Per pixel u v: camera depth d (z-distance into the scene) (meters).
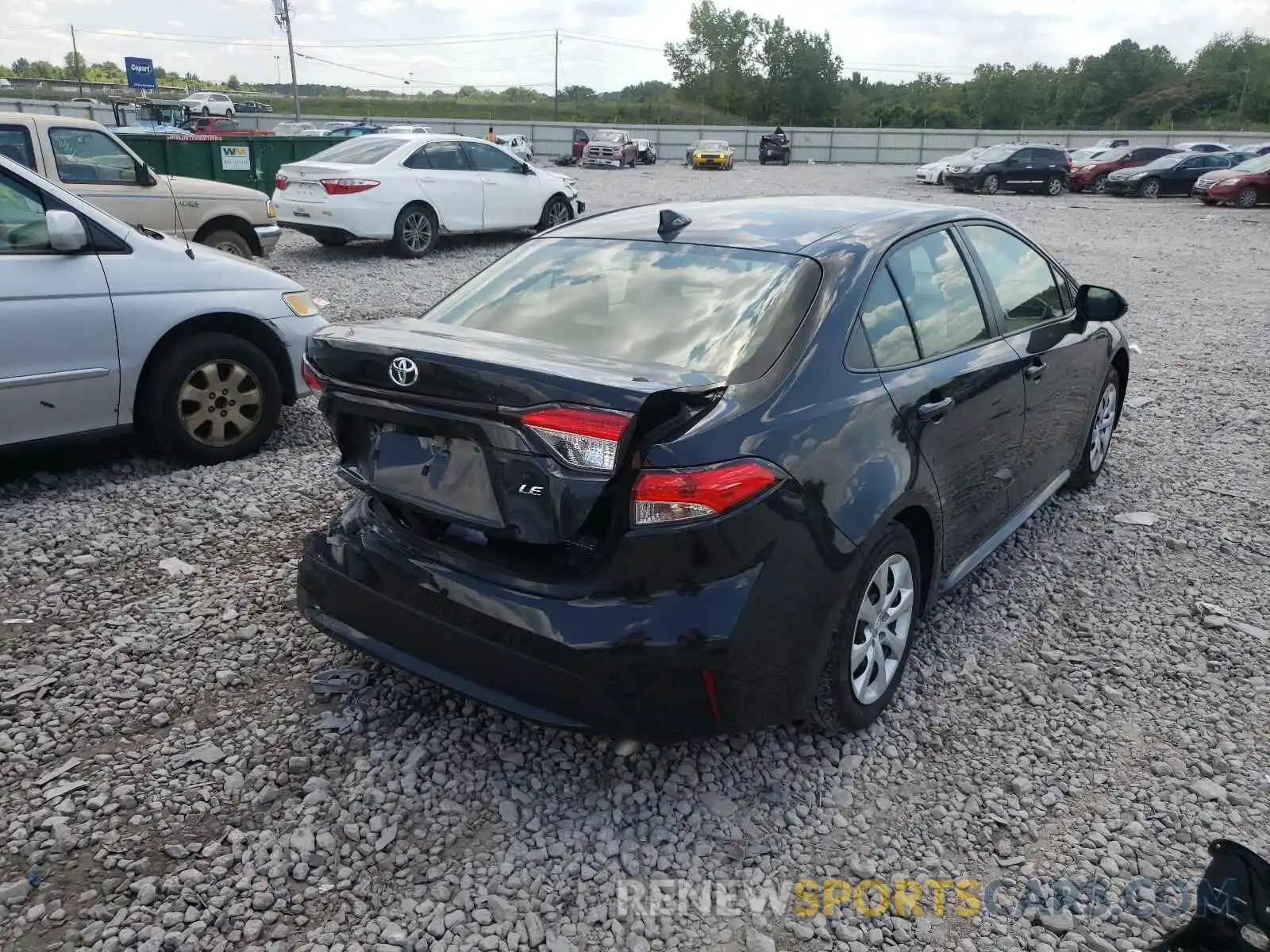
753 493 2.61
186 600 4.05
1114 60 109.19
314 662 3.62
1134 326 10.51
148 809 2.83
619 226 3.79
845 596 2.87
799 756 3.17
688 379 2.66
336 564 3.15
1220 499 5.53
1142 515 5.25
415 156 13.89
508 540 2.79
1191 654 3.86
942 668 3.72
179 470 5.51
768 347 2.92
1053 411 4.46
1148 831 2.87
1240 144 58.00
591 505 2.53
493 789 2.96
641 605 2.58
